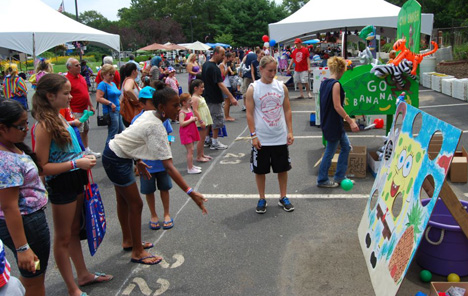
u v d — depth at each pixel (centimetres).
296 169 596
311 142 743
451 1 2006
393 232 288
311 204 469
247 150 725
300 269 338
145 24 7100
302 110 1078
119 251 388
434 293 263
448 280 300
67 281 299
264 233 406
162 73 1181
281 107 437
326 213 442
